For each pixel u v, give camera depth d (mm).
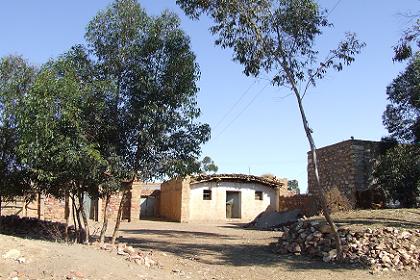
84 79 14570
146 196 44375
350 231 15727
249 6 15102
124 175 14273
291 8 15203
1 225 17719
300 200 35781
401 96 28234
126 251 12250
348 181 30656
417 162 27094
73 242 14312
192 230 26000
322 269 13516
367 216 19000
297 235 16688
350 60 15547
